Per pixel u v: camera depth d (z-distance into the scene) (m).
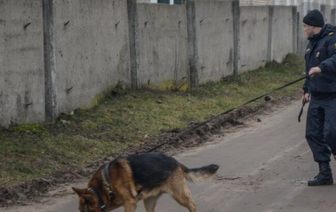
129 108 12.77
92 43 12.45
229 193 8.02
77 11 11.88
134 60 13.95
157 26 14.62
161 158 6.71
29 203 7.78
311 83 8.04
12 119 10.32
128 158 6.55
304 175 8.82
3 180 8.43
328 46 7.89
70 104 11.77
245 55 19.55
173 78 15.38
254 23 20.17
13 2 10.23
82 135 10.74
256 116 14.12
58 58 11.34
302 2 30.39
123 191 6.40
